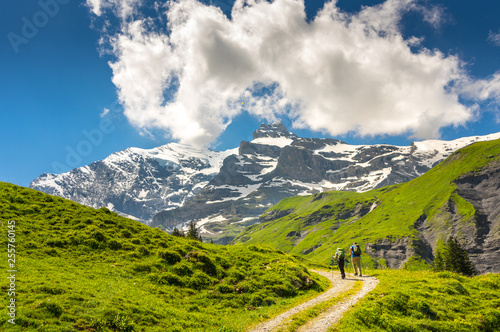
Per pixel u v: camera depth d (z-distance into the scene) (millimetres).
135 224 48844
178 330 22047
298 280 35094
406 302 25547
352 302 26766
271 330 21656
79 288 25031
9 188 47719
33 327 18141
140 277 31500
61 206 46469
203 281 33188
